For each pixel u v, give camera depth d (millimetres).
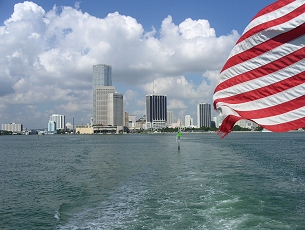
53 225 19438
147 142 153500
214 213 20719
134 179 35625
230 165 47781
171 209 22000
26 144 151125
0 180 36750
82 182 34562
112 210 22375
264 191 27688
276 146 99562
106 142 162750
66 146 124938
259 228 17672
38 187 32000
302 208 21938
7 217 21266
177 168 44906
